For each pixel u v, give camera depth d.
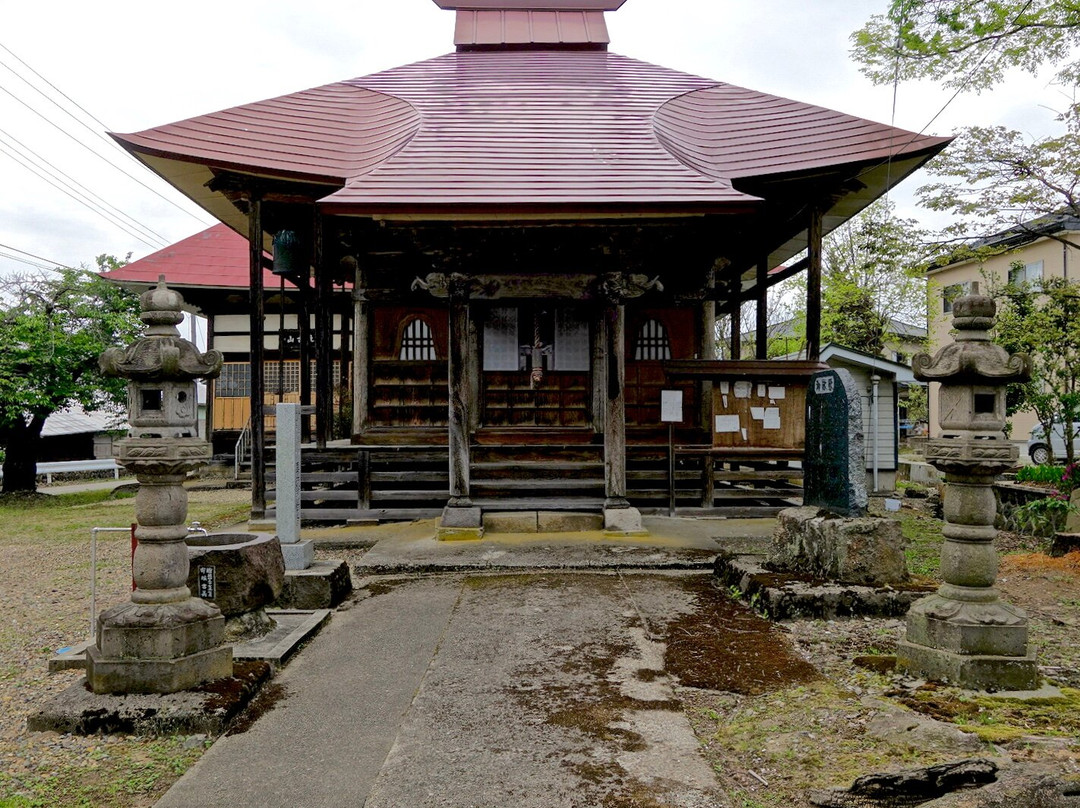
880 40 9.52
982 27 8.83
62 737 3.90
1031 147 10.02
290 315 20.22
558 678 4.60
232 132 10.41
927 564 7.92
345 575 6.79
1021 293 12.39
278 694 4.44
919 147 9.33
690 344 12.13
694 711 4.10
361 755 3.62
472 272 9.23
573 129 10.80
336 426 16.89
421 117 11.27
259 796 3.24
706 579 7.19
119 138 9.30
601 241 9.04
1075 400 11.36
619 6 16.62
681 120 11.88
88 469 24.92
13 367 16.88
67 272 18.14
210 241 21.50
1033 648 4.41
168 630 4.18
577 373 10.86
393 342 12.11
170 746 3.80
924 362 4.55
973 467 4.30
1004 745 3.33
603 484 9.83
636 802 3.10
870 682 4.37
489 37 15.65
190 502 15.12
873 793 3.00
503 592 6.74
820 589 5.80
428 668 4.83
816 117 11.26
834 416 6.58
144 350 4.31
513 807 3.09
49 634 6.16
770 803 3.07
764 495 10.68
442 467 11.73
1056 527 9.67
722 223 8.88
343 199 8.30
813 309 10.56
